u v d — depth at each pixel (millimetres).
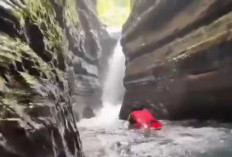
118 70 23672
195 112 11172
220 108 9820
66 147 4047
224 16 9398
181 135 7816
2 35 3910
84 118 16391
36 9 5707
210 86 9875
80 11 18438
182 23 11914
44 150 3152
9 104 3029
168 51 12820
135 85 15797
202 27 10578
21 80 3545
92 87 18641
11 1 4531
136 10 16719
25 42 4551
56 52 6254
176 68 11852
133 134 8148
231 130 8414
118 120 15117
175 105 12164
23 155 2848
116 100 23312
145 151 6004
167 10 13078
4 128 2770
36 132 3111
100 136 8172
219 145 6406
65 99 5383
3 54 3547
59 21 8695
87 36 18750
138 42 16078
